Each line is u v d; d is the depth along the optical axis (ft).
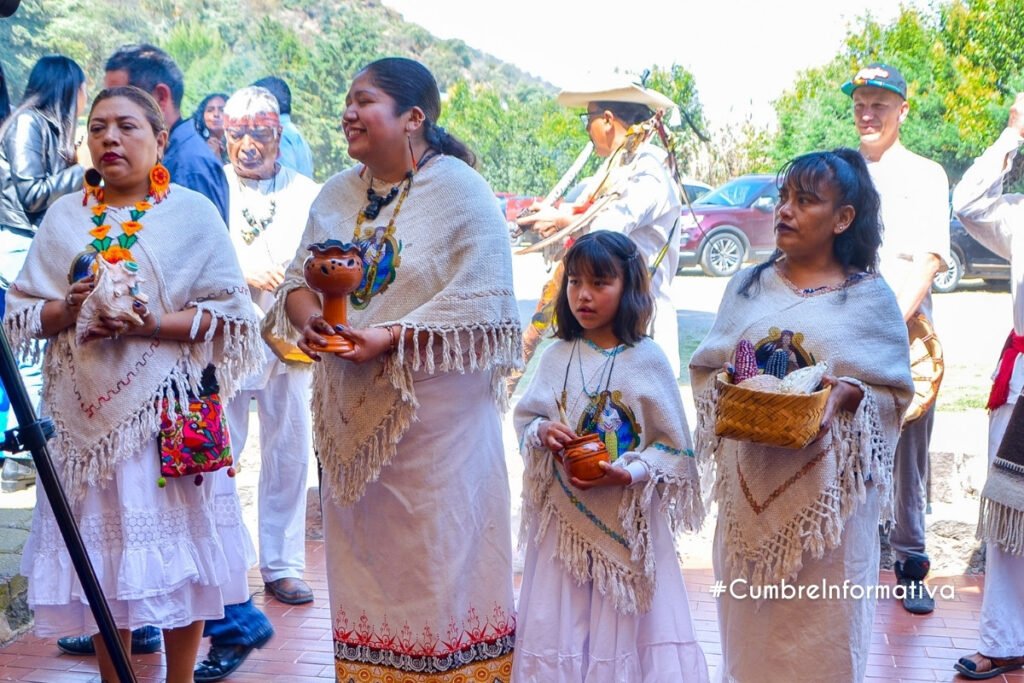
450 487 10.52
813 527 10.28
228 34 56.90
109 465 11.18
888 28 50.67
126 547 11.18
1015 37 47.06
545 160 54.08
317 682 13.12
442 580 10.55
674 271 15.49
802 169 10.46
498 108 54.85
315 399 10.89
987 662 13.41
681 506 11.39
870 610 10.71
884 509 10.72
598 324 11.43
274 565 15.58
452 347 10.12
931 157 48.47
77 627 11.57
